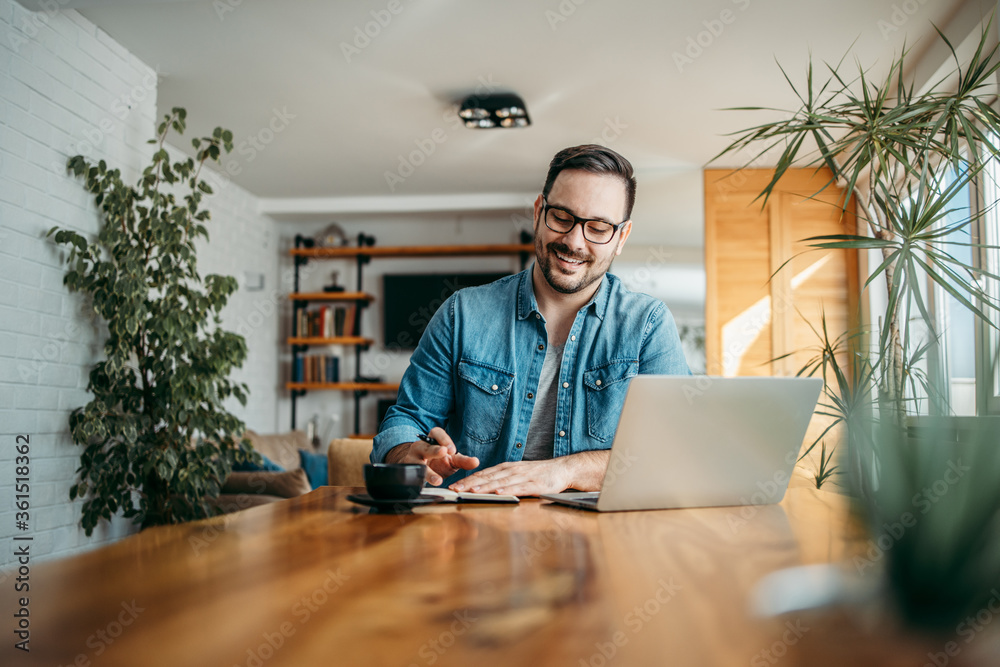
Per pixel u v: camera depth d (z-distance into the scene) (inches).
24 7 113.9
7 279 109.4
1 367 108.1
